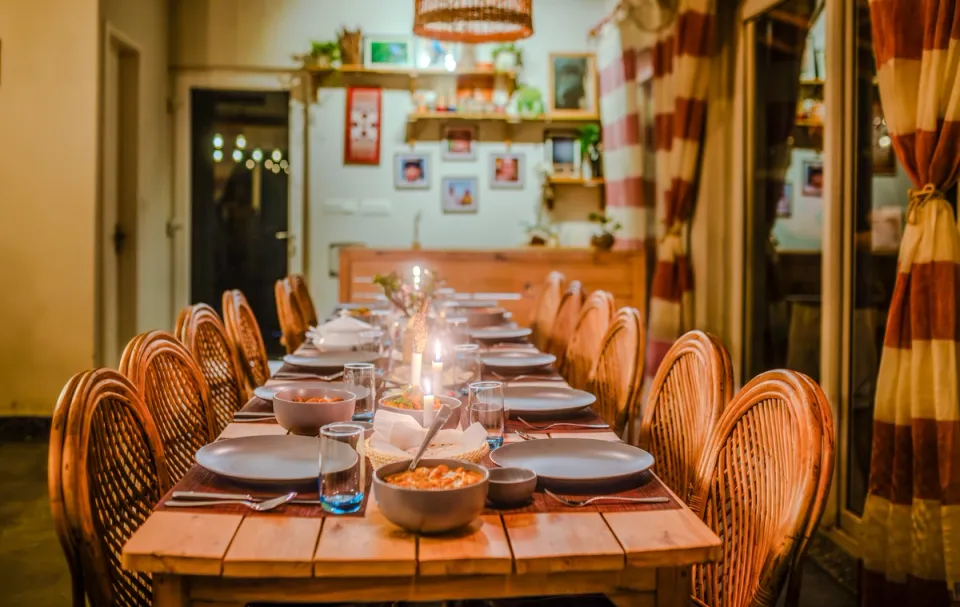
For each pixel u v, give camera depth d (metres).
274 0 6.76
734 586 1.49
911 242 2.33
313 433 1.68
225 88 6.75
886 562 2.43
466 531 1.20
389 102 6.79
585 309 3.16
